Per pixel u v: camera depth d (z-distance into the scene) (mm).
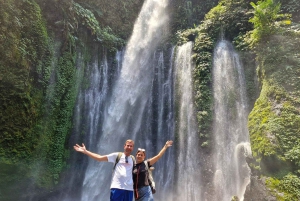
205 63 12531
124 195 3908
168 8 18641
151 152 12867
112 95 14039
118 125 13750
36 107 9680
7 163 8391
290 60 9055
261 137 7746
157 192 11680
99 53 14211
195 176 10734
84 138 12414
